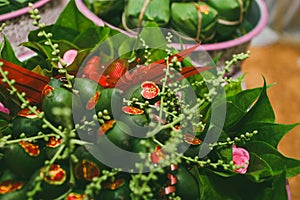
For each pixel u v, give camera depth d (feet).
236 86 3.46
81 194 2.95
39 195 2.97
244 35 4.78
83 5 4.43
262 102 3.29
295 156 6.89
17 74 3.09
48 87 3.09
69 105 3.02
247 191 3.19
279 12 8.95
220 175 3.16
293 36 9.10
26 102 2.94
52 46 3.10
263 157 3.25
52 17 4.85
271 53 8.83
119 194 2.95
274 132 3.28
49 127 2.99
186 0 4.74
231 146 3.18
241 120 3.31
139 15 4.59
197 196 3.08
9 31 4.51
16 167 2.98
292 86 8.13
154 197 3.01
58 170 2.97
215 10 4.74
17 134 3.05
